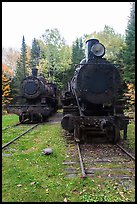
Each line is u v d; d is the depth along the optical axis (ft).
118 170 21.02
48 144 31.12
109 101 31.55
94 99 31.40
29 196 16.05
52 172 20.33
